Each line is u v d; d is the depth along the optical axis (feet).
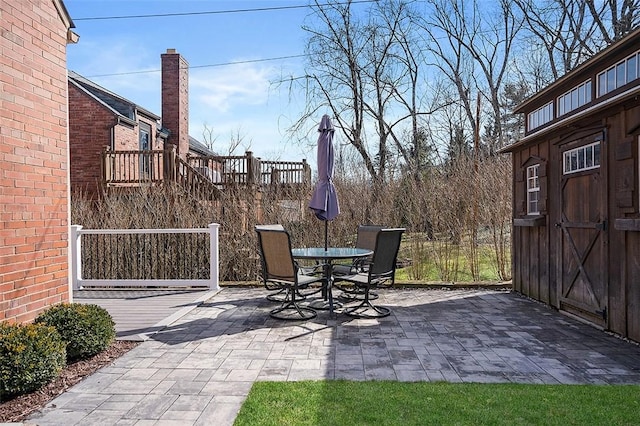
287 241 18.35
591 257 17.85
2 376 10.41
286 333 16.71
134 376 12.19
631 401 10.25
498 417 9.45
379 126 59.31
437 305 22.04
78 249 26.50
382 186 34.53
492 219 30.76
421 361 13.46
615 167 16.26
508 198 30.76
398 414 9.63
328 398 10.50
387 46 58.29
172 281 26.43
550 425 9.11
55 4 15.12
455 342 15.52
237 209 31.63
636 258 15.20
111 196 33.40
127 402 10.48
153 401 10.52
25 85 13.75
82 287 26.63
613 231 16.47
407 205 33.27
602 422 9.21
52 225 14.99
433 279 30.68
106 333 14.19
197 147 66.59
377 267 19.48
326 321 18.67
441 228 31.27
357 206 33.81
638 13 49.78
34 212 14.12
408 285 27.45
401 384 11.43
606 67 18.40
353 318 19.21
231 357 13.87
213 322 18.47
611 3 52.85
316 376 12.12
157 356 13.96
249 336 16.29
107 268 29.99
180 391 11.12
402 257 32.60
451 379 11.93
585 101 20.06
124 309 20.81
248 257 30.40
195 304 21.99
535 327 17.65
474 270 30.53
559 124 19.17
